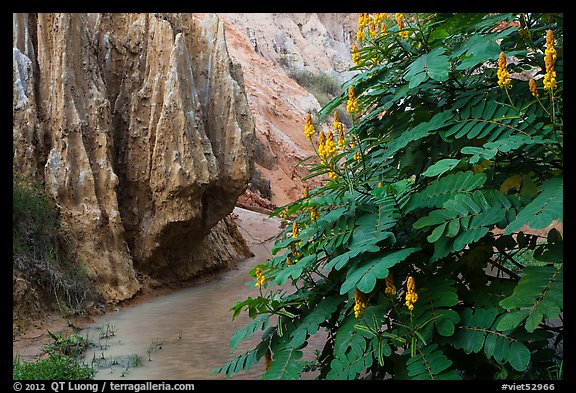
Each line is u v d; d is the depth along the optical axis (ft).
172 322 30.07
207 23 48.55
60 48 38.19
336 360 11.19
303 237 12.85
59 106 37.14
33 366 20.42
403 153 14.26
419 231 12.24
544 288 9.32
